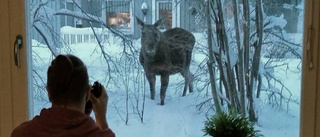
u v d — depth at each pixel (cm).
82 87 126
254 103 184
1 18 178
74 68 125
